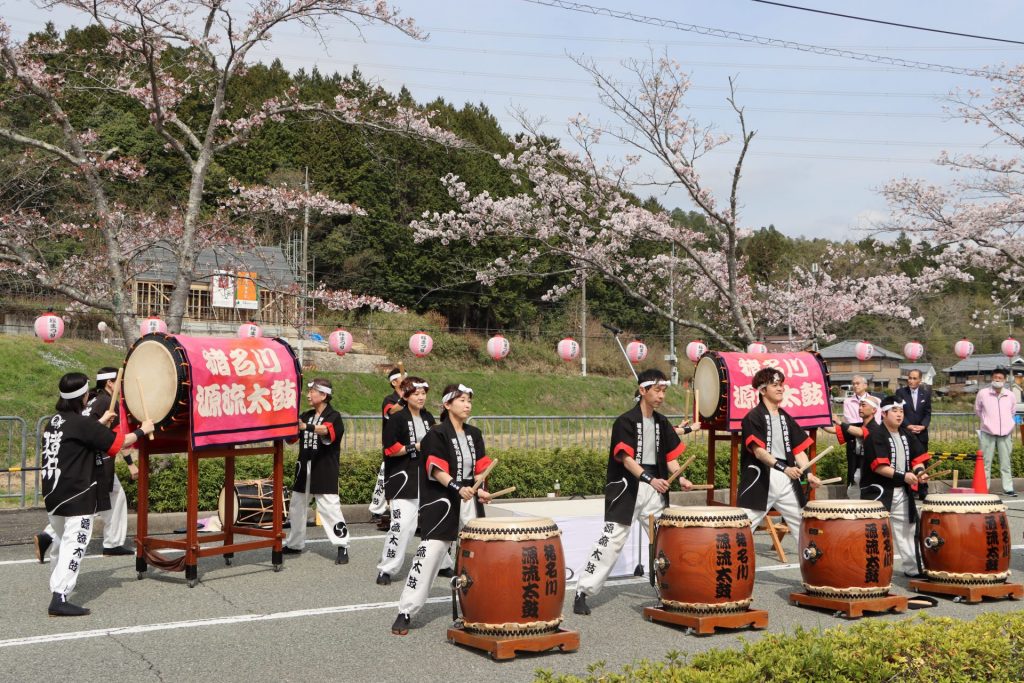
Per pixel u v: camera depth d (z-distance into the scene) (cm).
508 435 1501
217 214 1758
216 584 816
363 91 1633
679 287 2556
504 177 4806
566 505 1264
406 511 822
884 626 512
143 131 3938
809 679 439
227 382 827
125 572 863
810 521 724
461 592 609
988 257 2262
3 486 1316
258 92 4972
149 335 822
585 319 4669
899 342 5722
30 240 1546
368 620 689
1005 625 509
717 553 656
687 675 431
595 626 679
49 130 3058
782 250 6053
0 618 684
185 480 1117
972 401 4591
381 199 4547
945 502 780
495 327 4759
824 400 1112
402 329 4166
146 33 1289
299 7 1322
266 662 576
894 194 2108
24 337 2744
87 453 710
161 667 562
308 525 1158
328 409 928
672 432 735
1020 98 2017
